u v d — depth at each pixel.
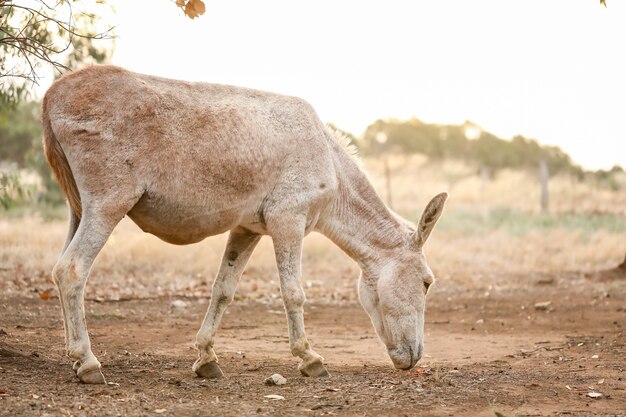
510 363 6.82
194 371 5.84
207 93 5.60
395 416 4.58
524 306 11.04
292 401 4.93
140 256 12.94
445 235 19.41
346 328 9.03
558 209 25.55
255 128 5.63
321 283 13.09
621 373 6.22
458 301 11.70
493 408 4.77
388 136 53.47
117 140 5.17
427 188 29.41
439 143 53.56
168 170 5.28
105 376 5.65
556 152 52.47
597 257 16.61
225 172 5.48
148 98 5.29
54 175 5.44
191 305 10.28
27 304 9.30
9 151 24.61
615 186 34.00
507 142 53.47
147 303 10.24
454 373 6.10
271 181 5.74
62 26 6.18
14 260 12.36
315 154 5.93
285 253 5.80
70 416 4.26
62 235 14.12
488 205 25.70
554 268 15.52
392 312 6.09
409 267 6.16
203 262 13.22
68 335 5.15
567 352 7.38
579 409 4.89
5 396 4.66
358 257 6.31
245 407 4.71
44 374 5.52
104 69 5.34
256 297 11.34
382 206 6.36
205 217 5.51
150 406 4.61
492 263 15.91
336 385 5.51
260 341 7.92
